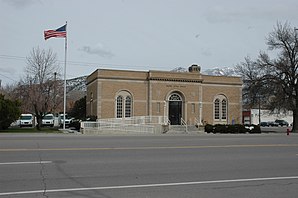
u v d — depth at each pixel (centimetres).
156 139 2397
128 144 1909
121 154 1443
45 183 887
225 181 937
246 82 4716
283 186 884
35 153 1445
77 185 867
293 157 1447
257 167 1178
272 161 1322
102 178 959
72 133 3475
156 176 995
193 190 827
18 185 861
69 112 6681
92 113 4950
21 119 5700
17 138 2417
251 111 8681
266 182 931
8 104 3988
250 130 4194
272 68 4516
